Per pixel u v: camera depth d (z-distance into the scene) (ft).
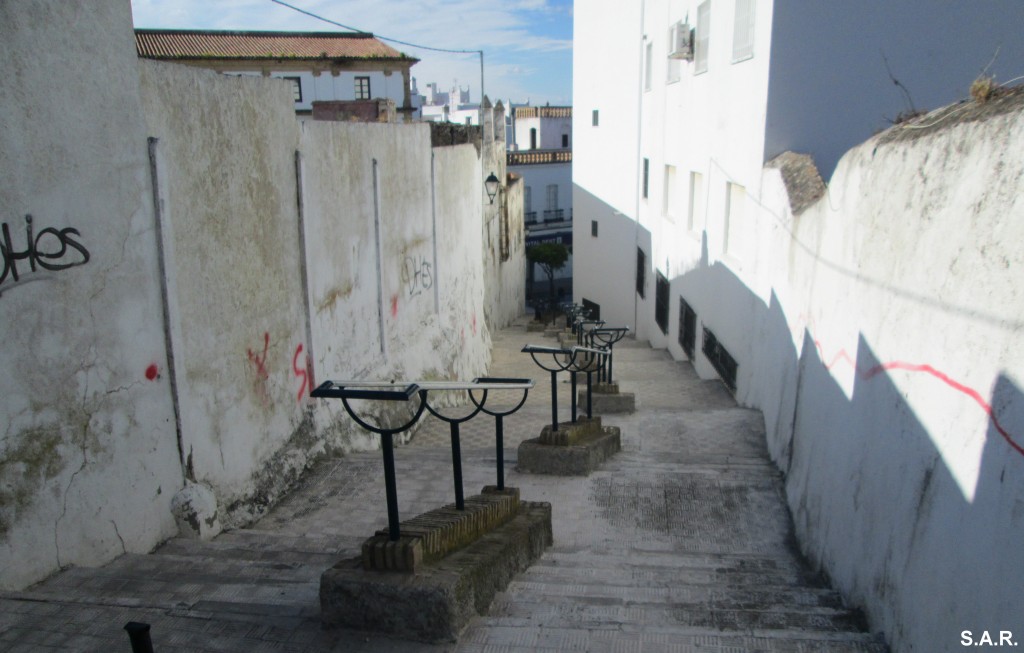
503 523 15.85
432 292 38.93
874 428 14.15
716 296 40.47
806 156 27.30
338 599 11.00
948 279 11.37
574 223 86.94
